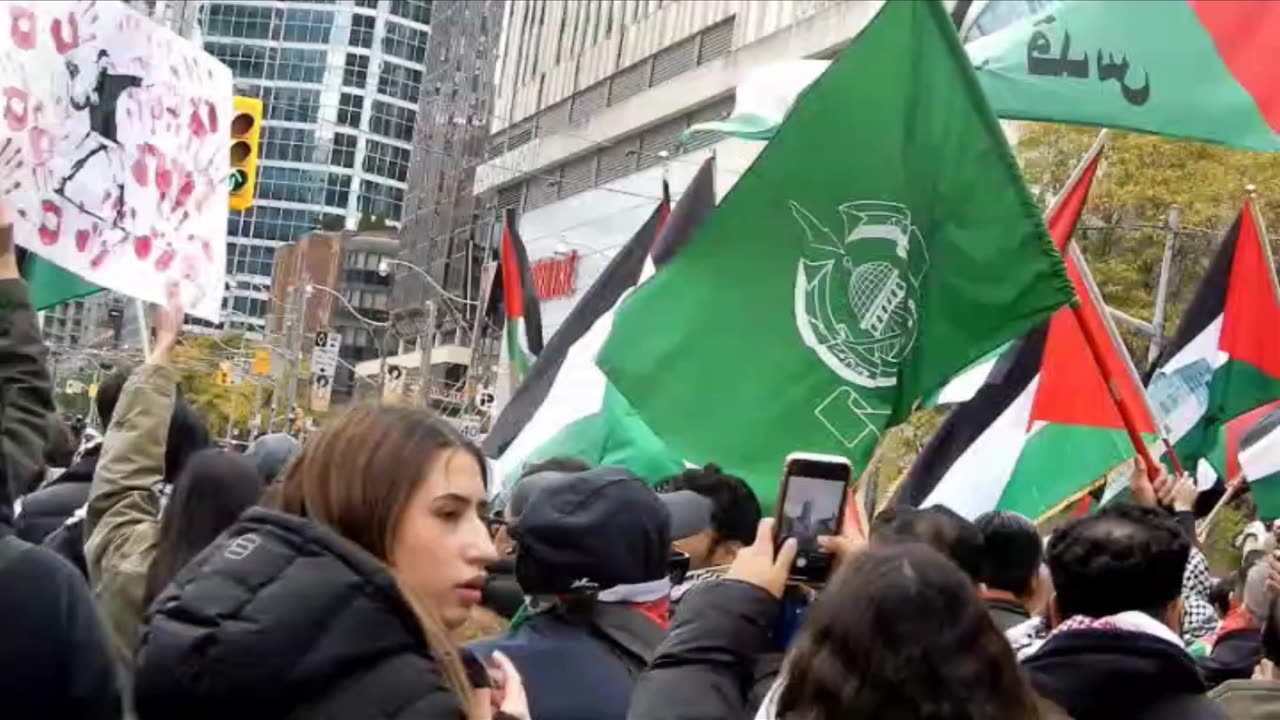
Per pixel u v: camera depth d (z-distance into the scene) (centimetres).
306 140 15075
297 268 12188
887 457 1820
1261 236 862
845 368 515
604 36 6669
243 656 257
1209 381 873
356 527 282
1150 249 2348
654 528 410
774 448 510
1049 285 506
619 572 404
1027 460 774
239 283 14712
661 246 736
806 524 352
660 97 5541
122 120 593
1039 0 765
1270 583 489
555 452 789
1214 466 983
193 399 7956
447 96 9881
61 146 571
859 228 518
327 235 12044
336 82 15075
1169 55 721
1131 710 383
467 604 290
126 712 305
